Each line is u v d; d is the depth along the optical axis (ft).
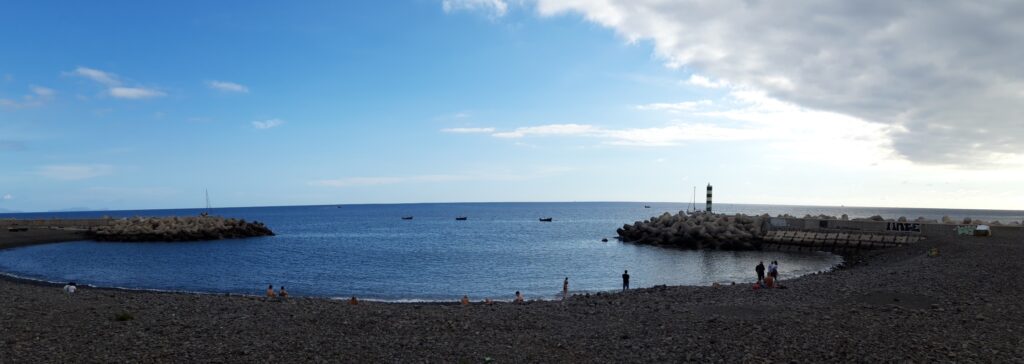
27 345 58.85
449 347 60.75
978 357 52.49
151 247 272.31
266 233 369.09
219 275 171.32
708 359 54.19
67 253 239.71
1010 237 198.70
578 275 172.24
